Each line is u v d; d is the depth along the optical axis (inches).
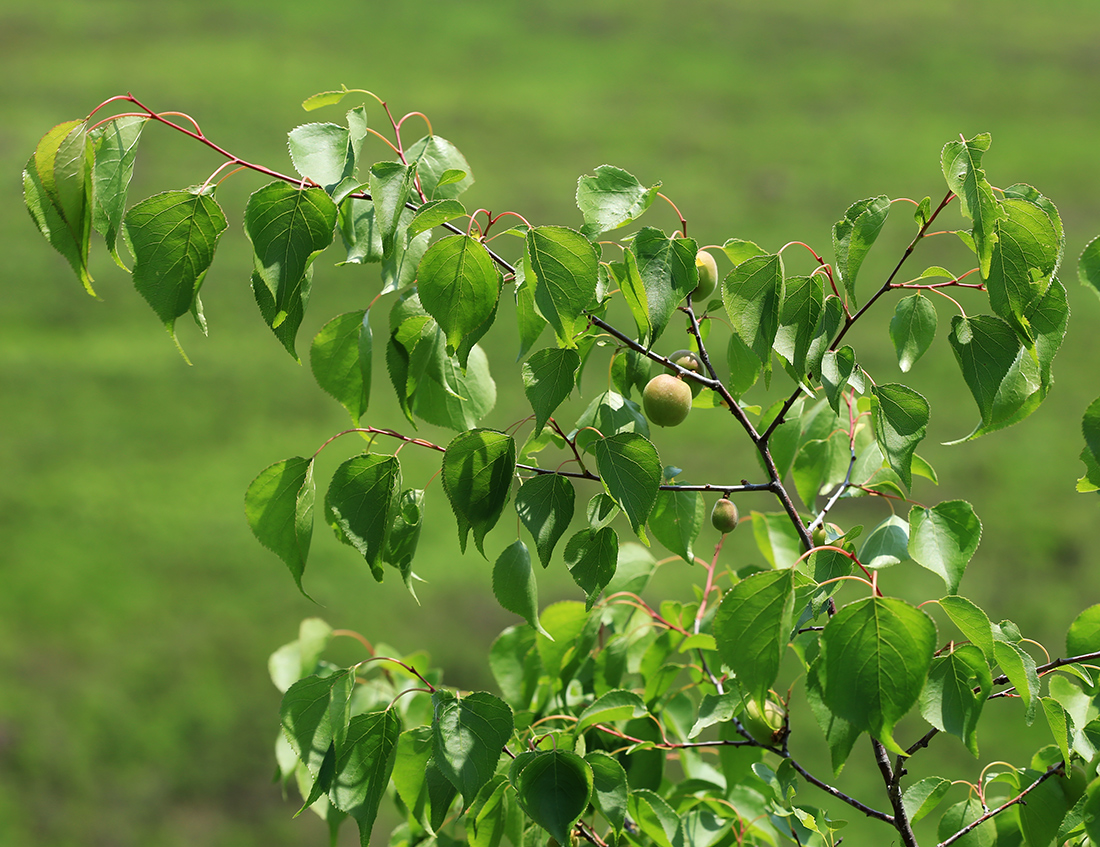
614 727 82.7
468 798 58.6
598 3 1299.2
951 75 1059.3
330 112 619.2
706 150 901.8
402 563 62.9
